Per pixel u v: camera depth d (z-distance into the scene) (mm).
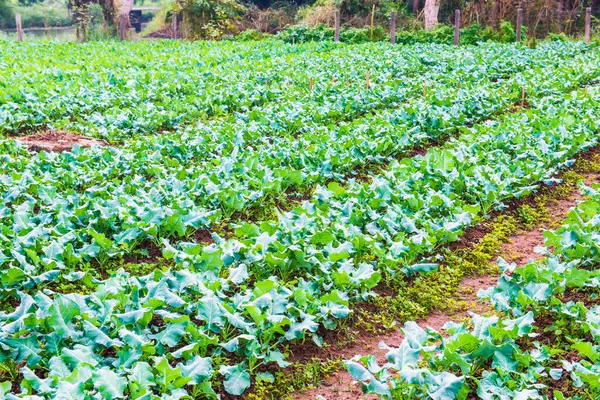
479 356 5633
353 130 12758
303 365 6031
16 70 19766
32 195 9609
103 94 15766
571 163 11531
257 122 13492
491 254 8484
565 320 6465
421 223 8461
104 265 7676
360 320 6777
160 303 6035
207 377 5297
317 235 7480
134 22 49750
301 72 19859
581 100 15797
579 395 5484
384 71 20797
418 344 5566
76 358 5277
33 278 6812
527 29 34375
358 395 5699
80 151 11094
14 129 13648
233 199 9117
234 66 21688
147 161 10695
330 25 35562
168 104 15398
